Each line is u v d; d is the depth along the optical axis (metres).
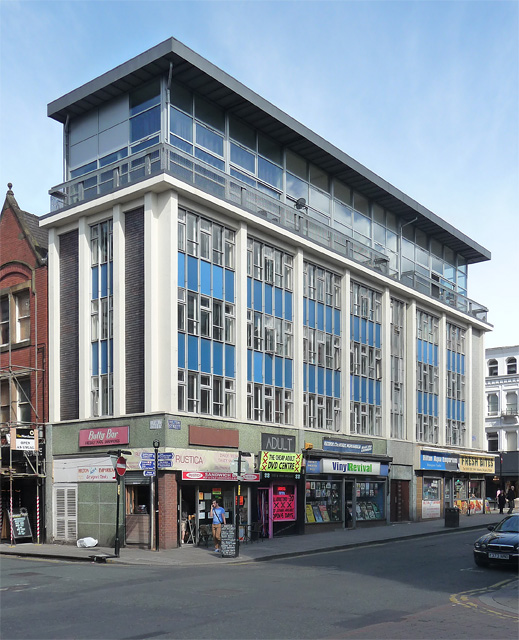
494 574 17.95
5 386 30.59
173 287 25.23
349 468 33.09
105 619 11.59
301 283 31.81
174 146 26.08
